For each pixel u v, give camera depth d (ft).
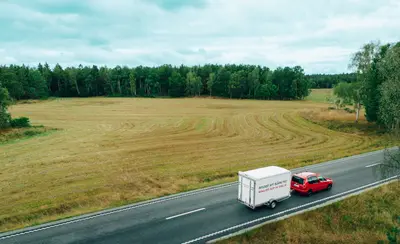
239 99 442.50
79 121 219.82
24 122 181.78
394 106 61.82
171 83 490.49
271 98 449.89
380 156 112.98
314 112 237.25
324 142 143.23
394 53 63.31
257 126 195.93
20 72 439.22
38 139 151.64
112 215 63.72
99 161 109.50
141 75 529.04
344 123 183.21
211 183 84.84
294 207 67.00
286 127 190.70
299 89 438.81
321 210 65.82
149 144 140.05
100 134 166.81
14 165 104.17
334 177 88.17
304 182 73.51
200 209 66.33
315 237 55.83
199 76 496.64
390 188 77.97
